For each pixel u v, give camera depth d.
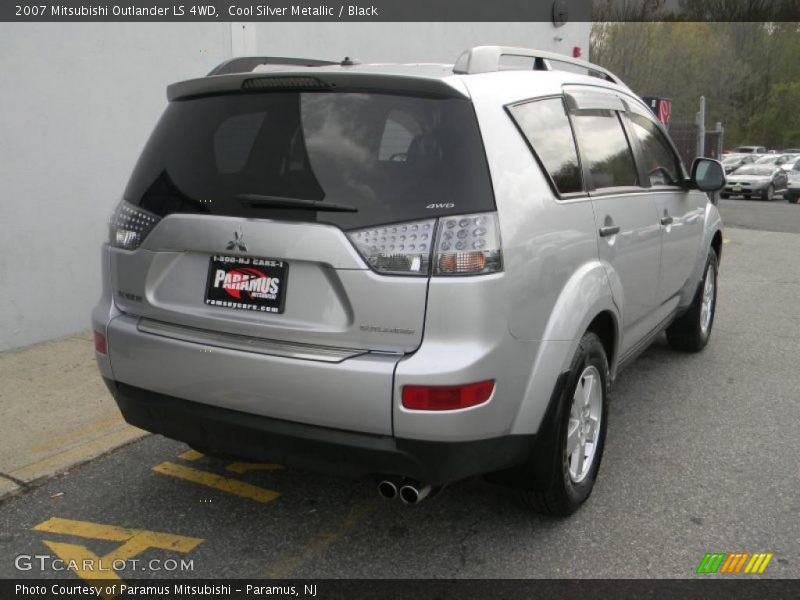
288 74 2.89
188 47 6.59
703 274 5.59
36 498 3.56
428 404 2.57
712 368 5.65
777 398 5.00
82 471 3.83
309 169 2.78
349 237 2.64
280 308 2.76
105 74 6.00
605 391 3.51
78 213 5.95
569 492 3.27
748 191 28.78
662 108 15.55
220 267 2.89
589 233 3.33
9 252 5.53
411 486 2.73
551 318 2.98
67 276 5.93
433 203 2.62
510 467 3.07
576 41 12.54
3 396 4.70
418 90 2.77
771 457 4.07
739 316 7.37
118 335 3.12
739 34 63.16
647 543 3.18
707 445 4.23
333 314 2.69
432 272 2.58
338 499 3.56
